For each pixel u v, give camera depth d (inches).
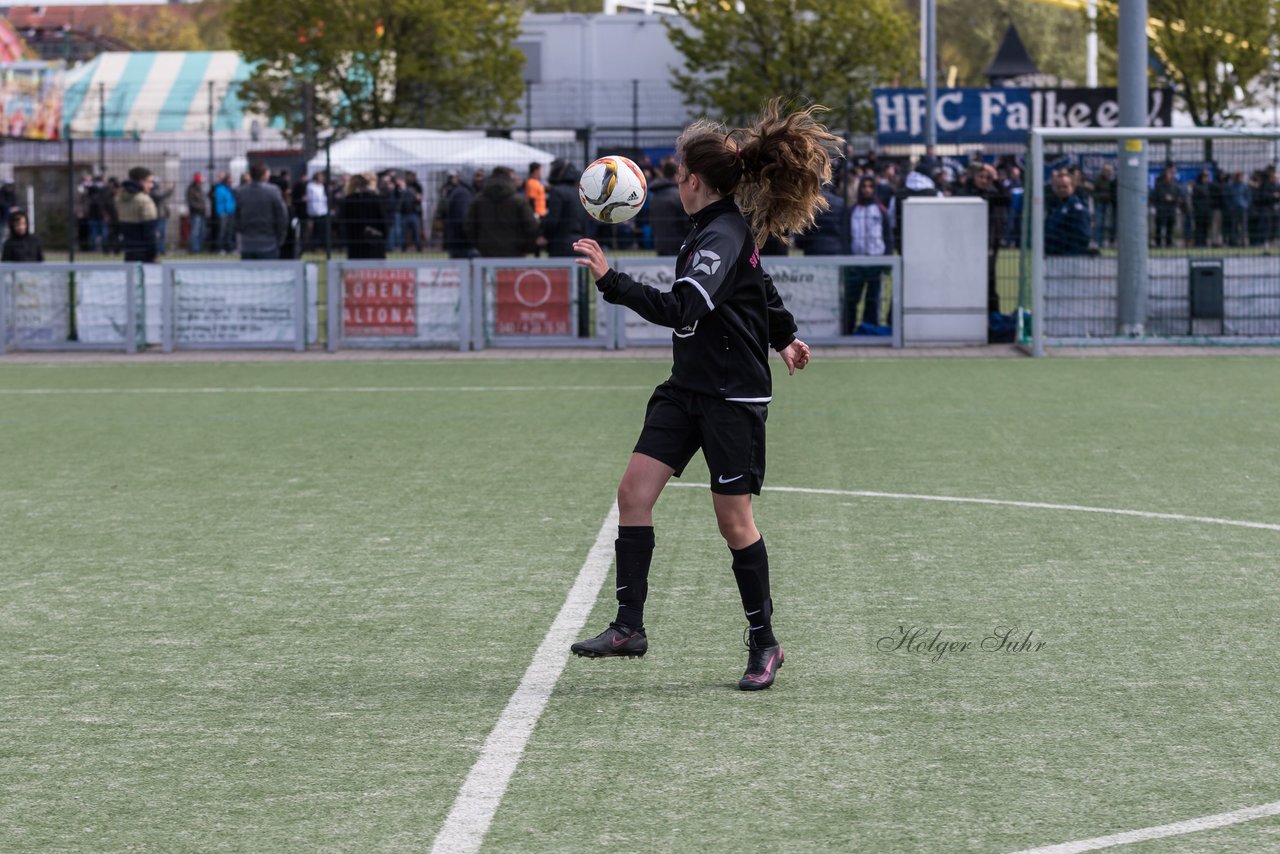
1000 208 1026.1
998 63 2773.1
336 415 711.1
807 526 446.3
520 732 270.2
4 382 861.8
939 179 1139.3
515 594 372.5
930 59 1731.1
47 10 4601.4
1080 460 561.0
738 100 2193.7
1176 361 904.9
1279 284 986.7
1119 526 444.1
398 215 1146.7
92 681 303.6
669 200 997.2
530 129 1560.0
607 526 453.1
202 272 1016.9
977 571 390.0
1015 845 217.8
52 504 495.2
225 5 4845.0
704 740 264.7
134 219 1145.4
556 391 794.8
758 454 288.2
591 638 305.0
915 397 751.1
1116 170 1024.9
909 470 542.3
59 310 1021.2
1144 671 304.7
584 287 1006.4
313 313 1036.5
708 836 221.8
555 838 221.8
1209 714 277.7
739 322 282.5
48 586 384.2
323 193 1339.8
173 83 2586.1
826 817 229.0
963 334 991.0
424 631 339.6
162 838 224.1
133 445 623.2
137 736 270.2
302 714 281.9
